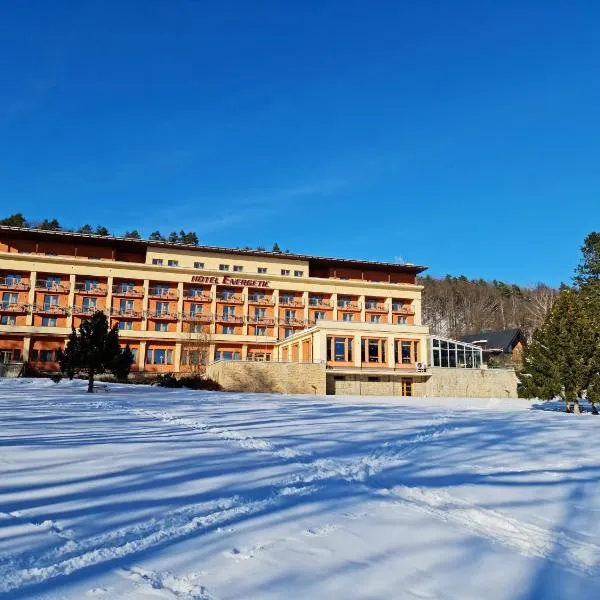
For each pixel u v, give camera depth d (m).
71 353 29.61
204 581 3.89
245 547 4.59
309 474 7.55
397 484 7.25
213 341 60.25
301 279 65.56
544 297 92.81
